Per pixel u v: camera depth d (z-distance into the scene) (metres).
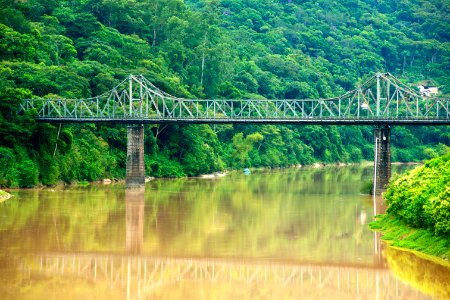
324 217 165.25
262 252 127.81
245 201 195.38
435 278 107.56
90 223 152.88
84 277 109.94
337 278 111.06
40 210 168.25
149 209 175.75
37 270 112.62
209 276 112.81
